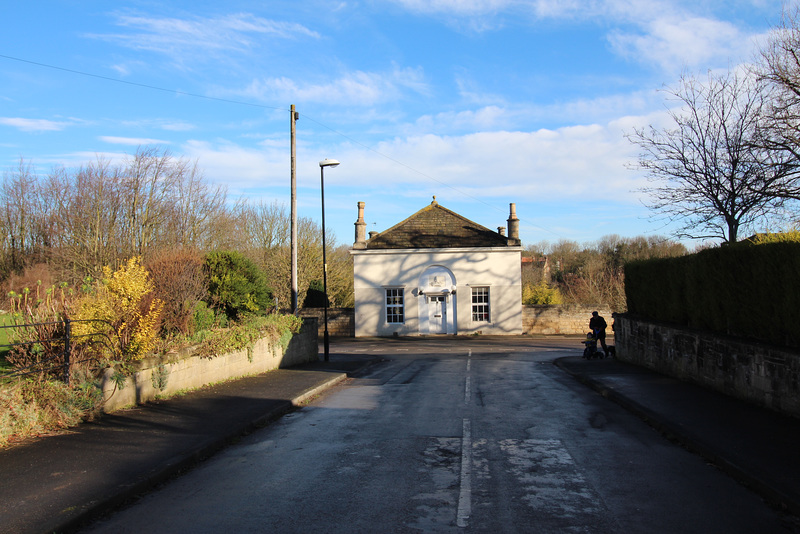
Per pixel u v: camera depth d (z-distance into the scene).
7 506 5.21
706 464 6.82
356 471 6.69
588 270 57.00
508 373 17.05
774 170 13.63
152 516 5.27
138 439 7.87
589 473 6.52
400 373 17.53
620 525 4.94
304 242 46.22
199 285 16.45
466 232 37.84
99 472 6.29
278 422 9.80
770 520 5.03
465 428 9.04
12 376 7.97
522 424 9.32
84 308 10.10
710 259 11.56
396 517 5.18
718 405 9.85
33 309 9.85
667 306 14.84
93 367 9.60
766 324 9.39
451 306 36.94
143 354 10.88
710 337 11.41
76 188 31.55
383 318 37.06
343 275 50.72
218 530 4.90
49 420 8.25
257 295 19.52
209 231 38.09
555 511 5.30
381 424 9.48
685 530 4.82
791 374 8.48
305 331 20.67
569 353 25.16
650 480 6.22
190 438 7.95
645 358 16.28
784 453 6.76
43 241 35.44
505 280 36.66
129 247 31.84
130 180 32.59
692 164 16.30
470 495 5.79
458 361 21.38
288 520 5.12
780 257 8.80
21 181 36.16
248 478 6.47
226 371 14.21
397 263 37.19
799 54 13.09
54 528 4.75
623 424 9.24
